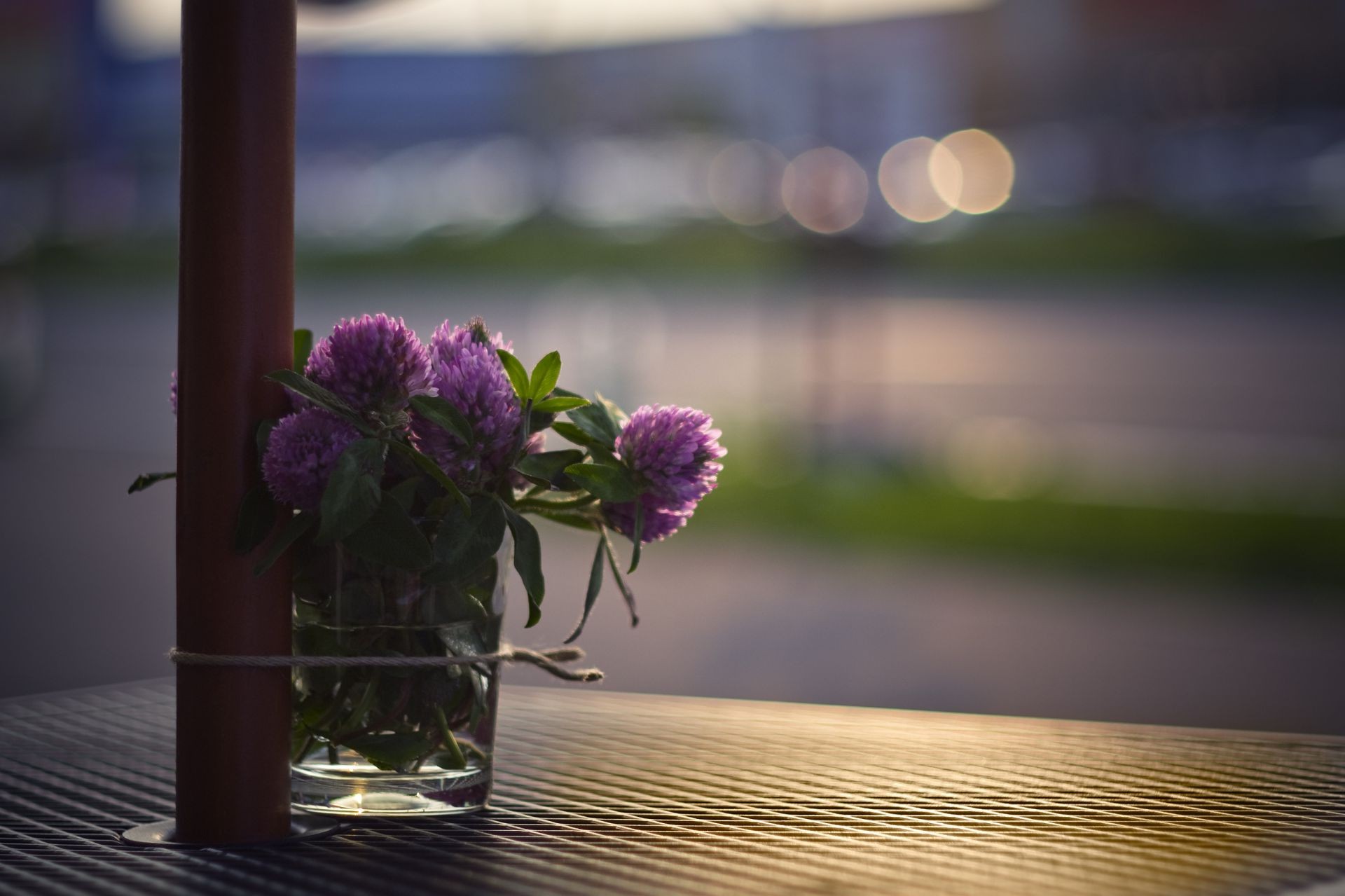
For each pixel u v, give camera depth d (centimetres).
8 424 1063
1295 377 1173
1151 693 414
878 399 965
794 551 669
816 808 107
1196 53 1967
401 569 98
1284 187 2064
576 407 103
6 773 122
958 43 1836
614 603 545
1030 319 1586
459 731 104
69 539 675
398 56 2227
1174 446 918
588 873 88
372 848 94
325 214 2600
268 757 96
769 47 1140
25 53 2230
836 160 877
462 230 2455
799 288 1866
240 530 94
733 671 436
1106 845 95
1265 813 106
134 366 1397
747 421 982
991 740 138
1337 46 1888
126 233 2397
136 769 123
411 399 95
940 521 714
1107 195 2206
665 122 2459
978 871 88
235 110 95
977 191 2286
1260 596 569
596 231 2405
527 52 2123
